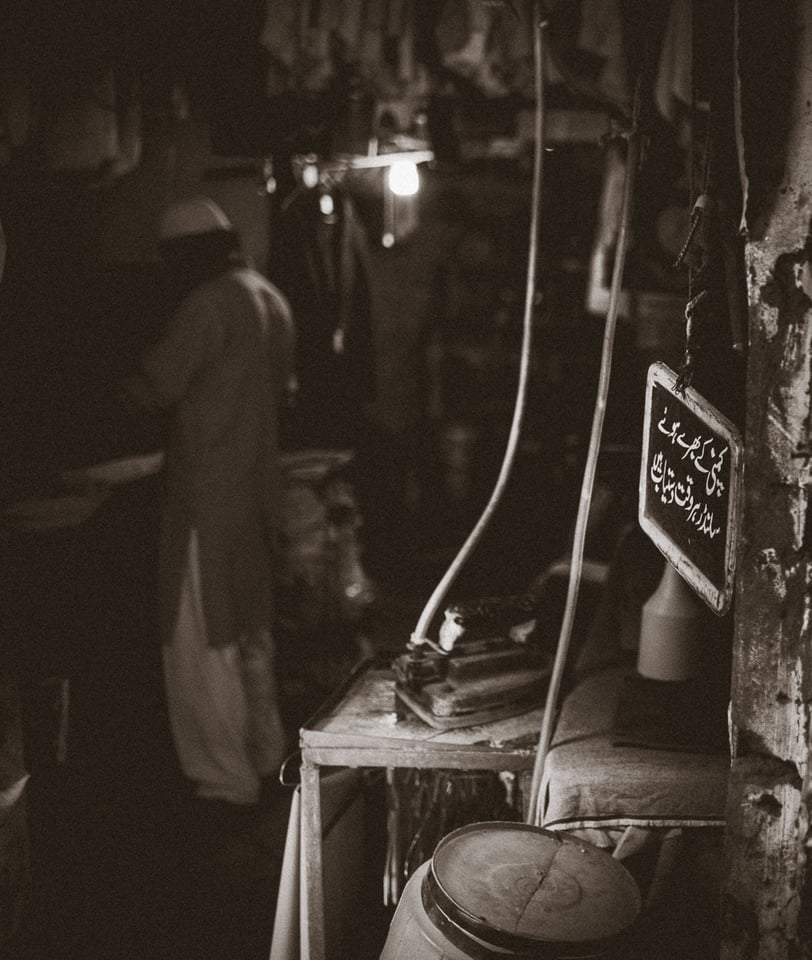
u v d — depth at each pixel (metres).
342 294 5.67
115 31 3.29
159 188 4.79
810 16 1.51
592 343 7.93
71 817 3.94
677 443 1.95
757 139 1.55
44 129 3.22
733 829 1.71
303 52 3.44
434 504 8.35
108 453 4.75
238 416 4.11
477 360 8.34
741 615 1.67
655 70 2.61
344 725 2.40
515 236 8.23
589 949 1.77
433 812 2.64
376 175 6.38
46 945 3.14
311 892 2.42
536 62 2.38
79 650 4.09
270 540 4.31
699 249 1.89
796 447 1.59
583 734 2.33
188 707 4.08
